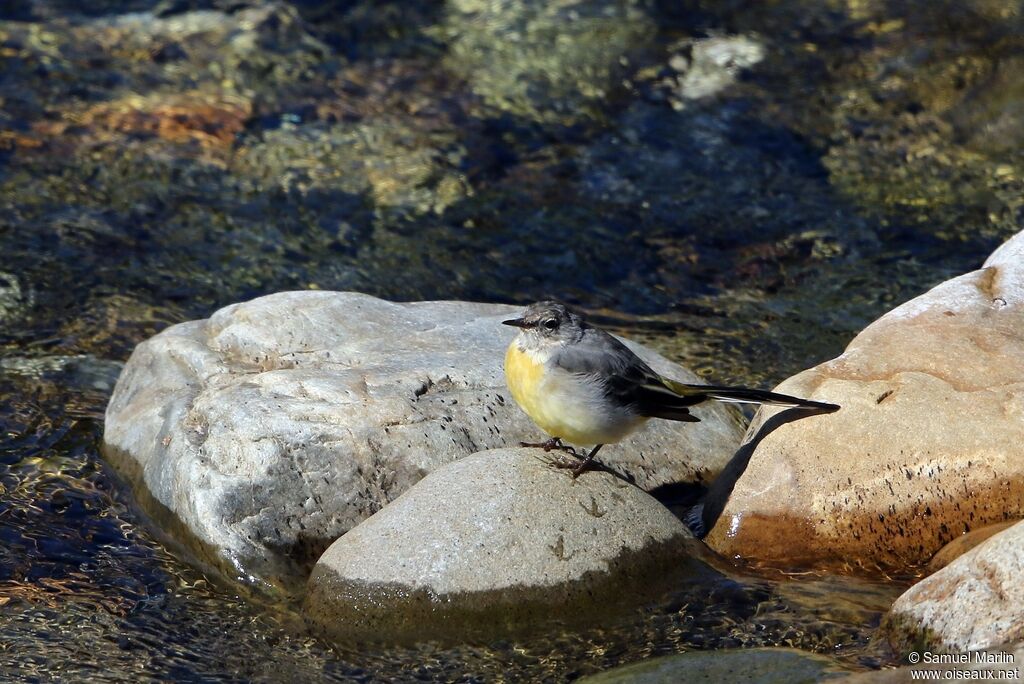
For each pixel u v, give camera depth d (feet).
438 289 54.44
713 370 47.98
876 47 73.92
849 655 30.14
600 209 60.34
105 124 64.80
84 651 32.27
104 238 56.59
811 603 32.99
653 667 30.07
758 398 35.22
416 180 62.08
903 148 64.75
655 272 55.93
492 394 38.29
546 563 32.63
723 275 55.72
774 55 73.51
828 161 63.98
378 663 31.63
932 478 34.12
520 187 61.82
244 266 55.31
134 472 39.27
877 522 34.27
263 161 62.90
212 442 36.37
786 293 54.24
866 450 34.68
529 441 37.73
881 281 54.75
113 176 60.95
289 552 35.29
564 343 34.22
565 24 77.20
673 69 72.28
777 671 29.27
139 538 36.96
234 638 32.86
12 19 73.77
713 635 31.94
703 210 60.29
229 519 35.35
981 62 70.79
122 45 72.23
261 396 37.29
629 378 34.58
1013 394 35.04
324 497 35.70
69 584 34.99
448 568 32.37
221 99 67.77
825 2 79.71
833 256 56.80
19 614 33.63
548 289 54.70
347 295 43.16
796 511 34.65
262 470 35.60
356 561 32.99
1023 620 27.66
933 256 56.34
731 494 35.55
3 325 50.14
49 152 62.28
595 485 34.24
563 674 30.96
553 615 32.37
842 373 36.81
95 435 42.57
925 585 30.19
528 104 68.74
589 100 69.21
